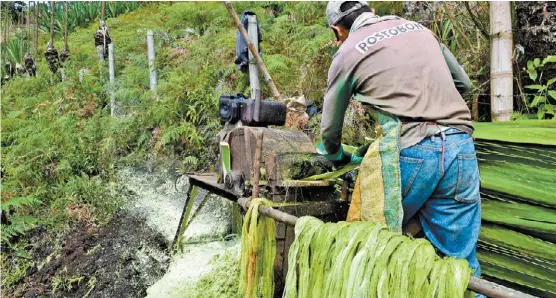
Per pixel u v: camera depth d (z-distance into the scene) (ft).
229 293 9.20
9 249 13.96
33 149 17.07
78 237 13.73
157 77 19.83
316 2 19.65
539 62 10.08
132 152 17.19
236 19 11.97
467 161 5.93
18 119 20.06
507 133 7.95
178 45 21.16
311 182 7.61
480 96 11.49
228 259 9.84
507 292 4.26
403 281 4.80
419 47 6.26
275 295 7.33
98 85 22.02
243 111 8.85
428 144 5.89
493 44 9.65
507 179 7.82
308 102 13.46
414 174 5.96
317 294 5.45
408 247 4.97
